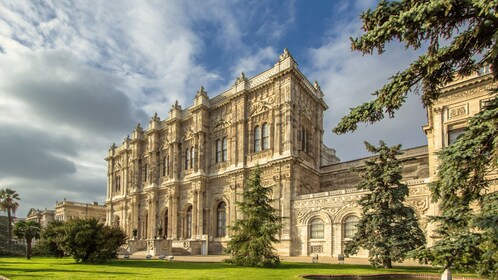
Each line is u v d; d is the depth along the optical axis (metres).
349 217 36.12
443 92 31.61
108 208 74.12
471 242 8.45
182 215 53.16
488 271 8.13
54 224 38.09
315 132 49.75
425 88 9.23
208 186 50.66
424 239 25.92
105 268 24.69
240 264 27.02
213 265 27.38
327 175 47.59
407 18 7.55
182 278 18.36
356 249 27.36
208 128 53.09
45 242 36.50
